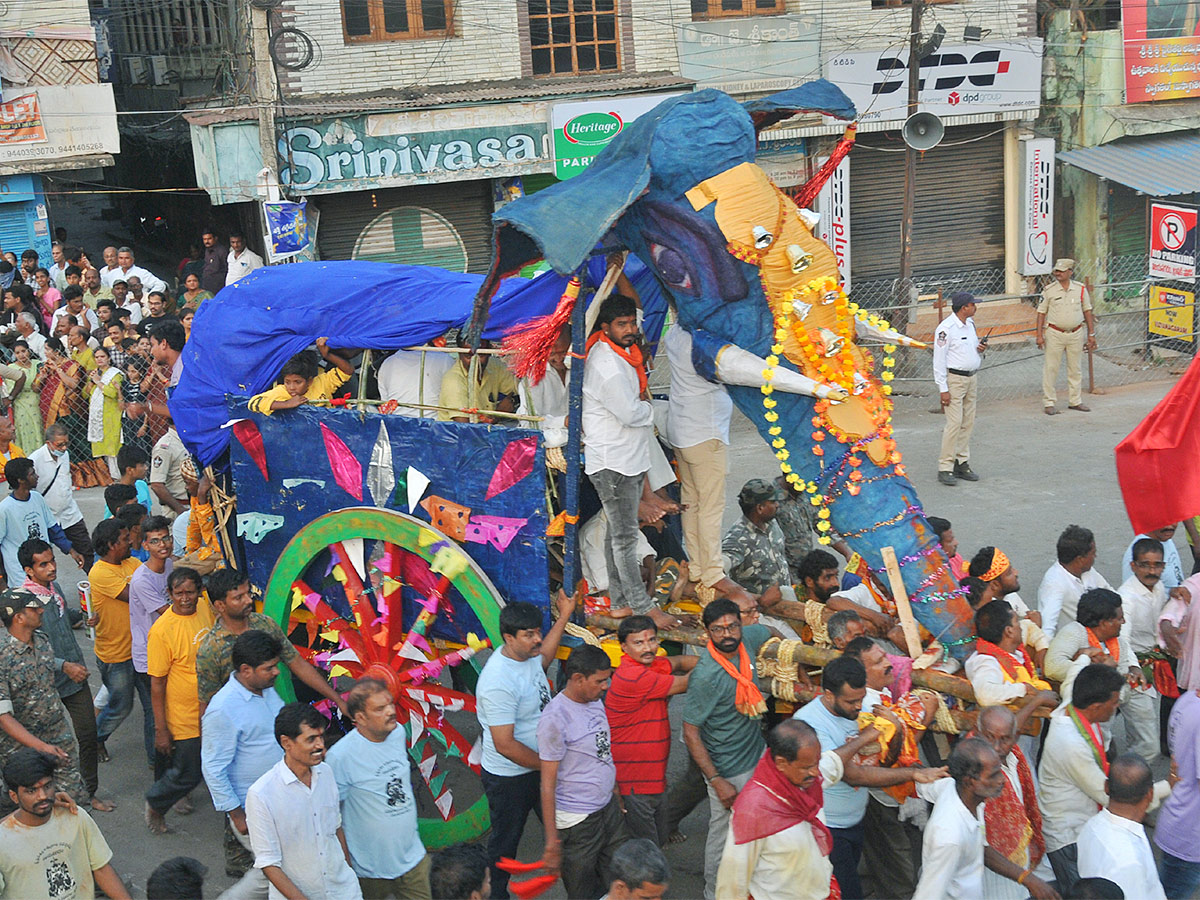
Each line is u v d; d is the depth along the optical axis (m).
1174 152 17.34
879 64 17.12
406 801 5.61
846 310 5.94
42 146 16.34
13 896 4.95
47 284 15.34
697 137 5.88
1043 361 15.59
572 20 16.30
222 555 7.62
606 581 6.56
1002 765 5.13
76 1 16.16
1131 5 17.03
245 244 17.92
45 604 7.09
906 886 5.90
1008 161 18.22
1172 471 7.30
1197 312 15.20
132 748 8.03
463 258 16.86
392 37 15.73
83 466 12.67
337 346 6.95
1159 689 6.98
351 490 6.72
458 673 7.31
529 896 5.45
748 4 17.02
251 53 15.30
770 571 6.98
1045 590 6.80
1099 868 4.95
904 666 5.74
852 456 5.88
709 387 6.32
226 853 6.39
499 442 6.12
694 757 5.71
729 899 4.82
